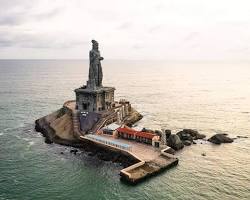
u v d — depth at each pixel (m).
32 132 120.81
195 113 166.50
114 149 94.00
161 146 96.62
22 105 181.12
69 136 107.00
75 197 71.06
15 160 91.50
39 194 72.06
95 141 99.12
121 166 87.88
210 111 173.50
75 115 114.25
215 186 76.56
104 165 88.50
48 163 89.56
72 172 83.75
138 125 134.88
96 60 122.12
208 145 107.31
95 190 74.25
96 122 111.88
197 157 95.50
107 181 78.81
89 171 84.50
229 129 131.38
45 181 78.44
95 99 115.19
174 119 149.88
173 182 78.12
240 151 101.88
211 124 140.50
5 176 80.88
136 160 86.69
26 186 75.69
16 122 136.75
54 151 99.19
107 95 122.25
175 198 70.56
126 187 75.56
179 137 111.75
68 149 101.06
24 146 103.75
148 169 82.12
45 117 129.62
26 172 83.44
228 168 87.69
